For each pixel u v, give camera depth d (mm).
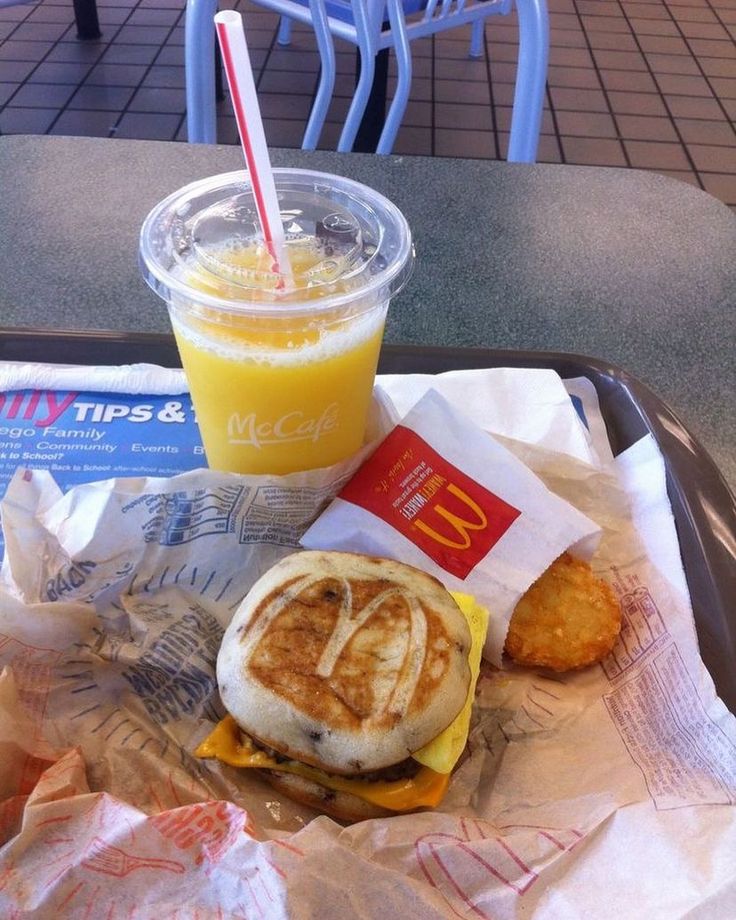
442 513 764
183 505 692
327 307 671
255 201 726
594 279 1146
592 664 740
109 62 3150
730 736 595
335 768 604
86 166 1287
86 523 678
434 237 1199
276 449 770
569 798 603
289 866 492
